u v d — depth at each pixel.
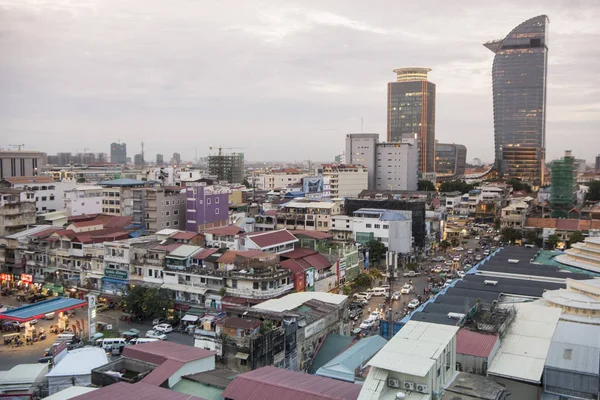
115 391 44.75
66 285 114.88
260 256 95.81
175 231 119.62
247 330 59.75
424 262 157.12
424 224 167.12
